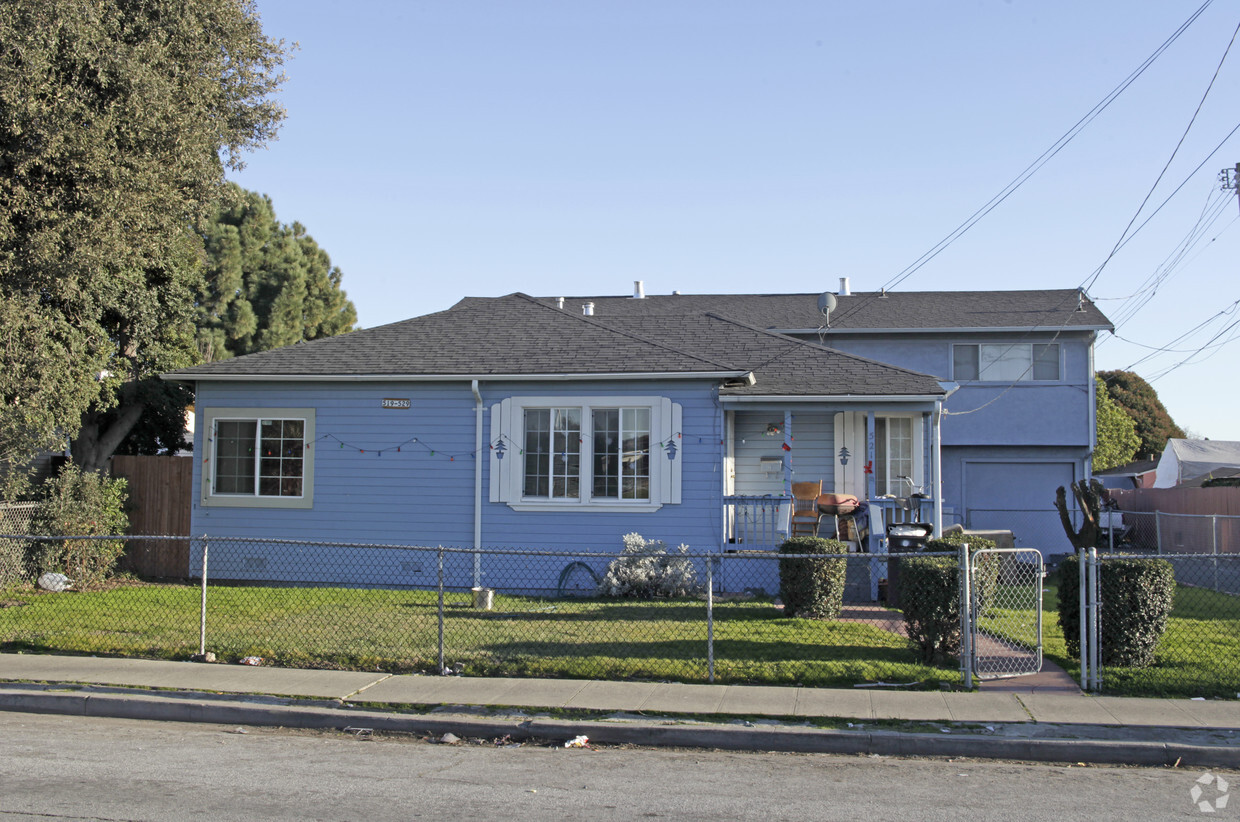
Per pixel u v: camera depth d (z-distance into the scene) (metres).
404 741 8.29
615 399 16.50
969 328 24.98
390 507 17.05
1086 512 19.95
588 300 29.23
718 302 28.31
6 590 14.93
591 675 9.96
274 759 7.62
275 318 41.22
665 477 16.27
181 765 7.40
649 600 14.85
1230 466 31.05
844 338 25.69
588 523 16.45
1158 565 9.92
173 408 23.53
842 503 16.50
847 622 12.52
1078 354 25.12
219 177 18.19
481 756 7.80
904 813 6.34
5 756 7.60
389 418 17.14
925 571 10.12
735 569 15.93
